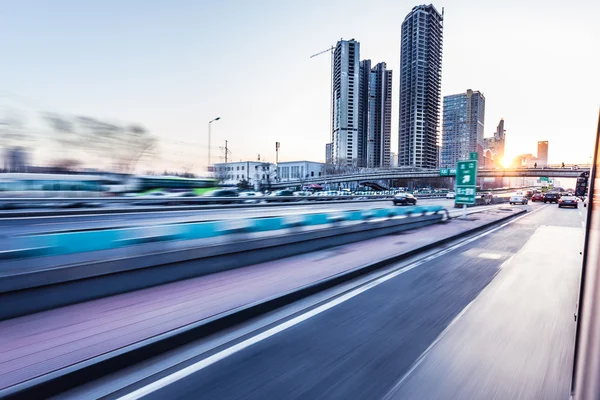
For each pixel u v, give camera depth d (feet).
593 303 5.38
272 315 13.88
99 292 14.39
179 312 12.85
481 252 28.50
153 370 9.50
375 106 601.62
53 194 71.97
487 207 95.40
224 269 19.86
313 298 16.15
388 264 23.57
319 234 27.43
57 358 9.34
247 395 8.34
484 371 9.61
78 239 13.85
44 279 12.81
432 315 13.94
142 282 15.92
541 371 9.63
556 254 27.63
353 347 11.00
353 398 8.27
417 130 496.64
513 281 19.36
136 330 11.16
